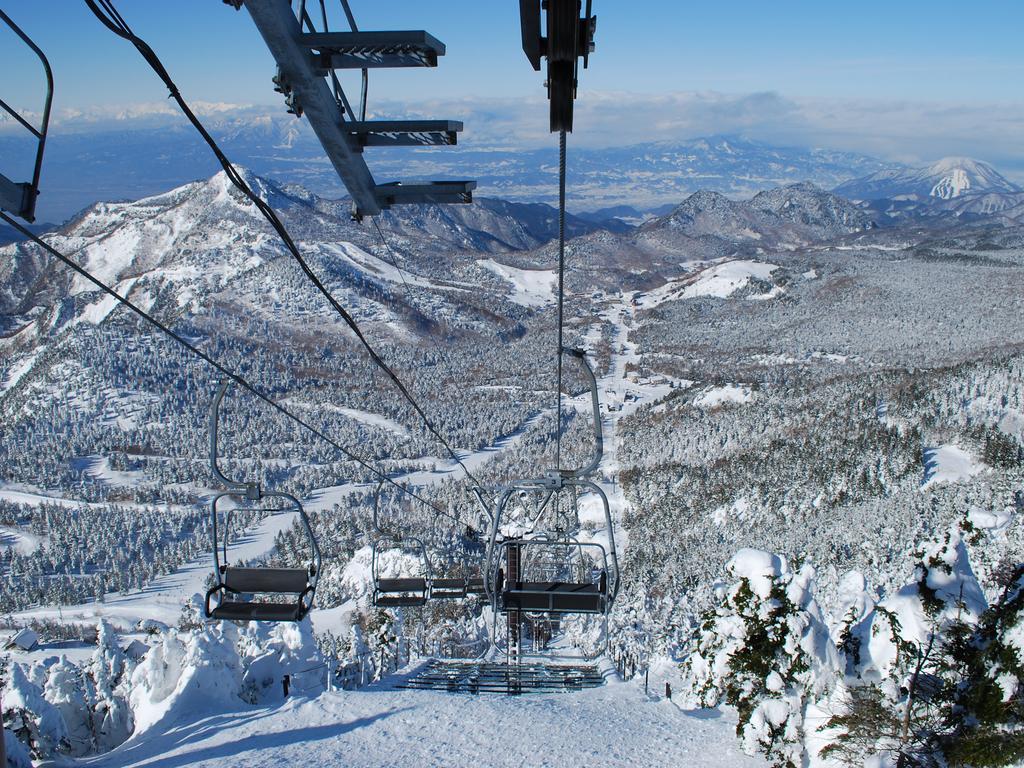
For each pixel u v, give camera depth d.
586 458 188.88
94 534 182.38
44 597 153.50
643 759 17.55
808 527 110.19
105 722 26.55
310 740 18.94
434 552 103.44
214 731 20.66
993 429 146.62
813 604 17.81
